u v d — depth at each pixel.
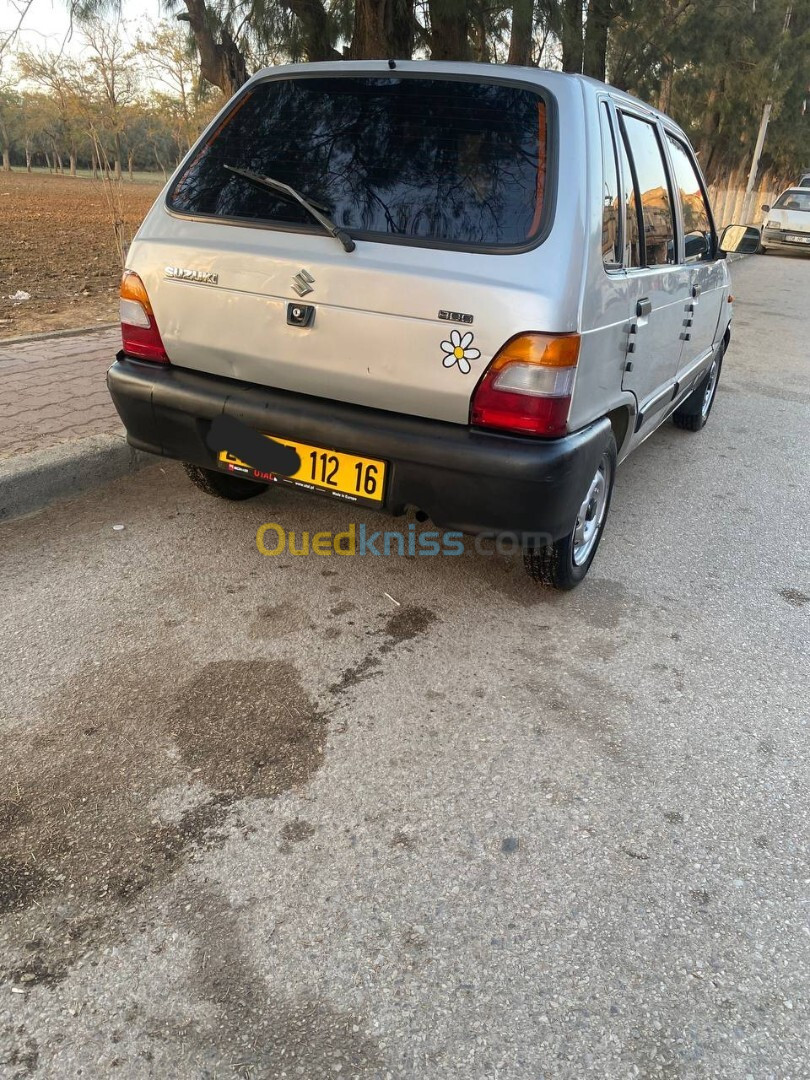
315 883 1.99
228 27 6.07
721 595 3.59
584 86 2.82
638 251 3.27
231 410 2.95
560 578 3.30
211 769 2.33
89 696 2.60
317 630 3.07
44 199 29.30
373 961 1.80
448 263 2.56
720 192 25.81
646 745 2.56
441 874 2.04
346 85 2.96
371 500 2.84
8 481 3.72
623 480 4.99
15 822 2.11
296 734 2.50
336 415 2.80
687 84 15.51
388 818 2.21
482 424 2.63
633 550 4.00
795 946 1.90
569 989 1.77
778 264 19.50
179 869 2.00
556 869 2.07
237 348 2.93
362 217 2.72
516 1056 1.62
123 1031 1.63
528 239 2.53
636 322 3.20
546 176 2.59
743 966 1.85
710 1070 1.62
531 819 2.23
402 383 2.68
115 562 3.44
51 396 4.93
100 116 10.32
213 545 3.64
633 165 3.20
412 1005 1.71
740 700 2.83
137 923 1.86
